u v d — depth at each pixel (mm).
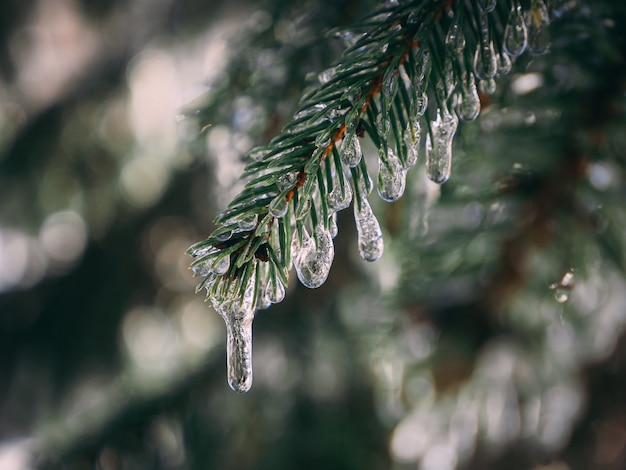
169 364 726
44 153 808
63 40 831
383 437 605
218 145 351
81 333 779
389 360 460
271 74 345
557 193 366
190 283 847
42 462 584
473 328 426
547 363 436
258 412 634
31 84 833
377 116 264
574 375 473
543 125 342
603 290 390
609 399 628
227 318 250
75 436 615
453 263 401
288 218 248
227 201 349
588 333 425
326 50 343
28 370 771
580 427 629
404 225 369
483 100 320
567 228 374
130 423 601
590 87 330
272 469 602
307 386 634
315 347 610
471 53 280
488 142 342
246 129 344
